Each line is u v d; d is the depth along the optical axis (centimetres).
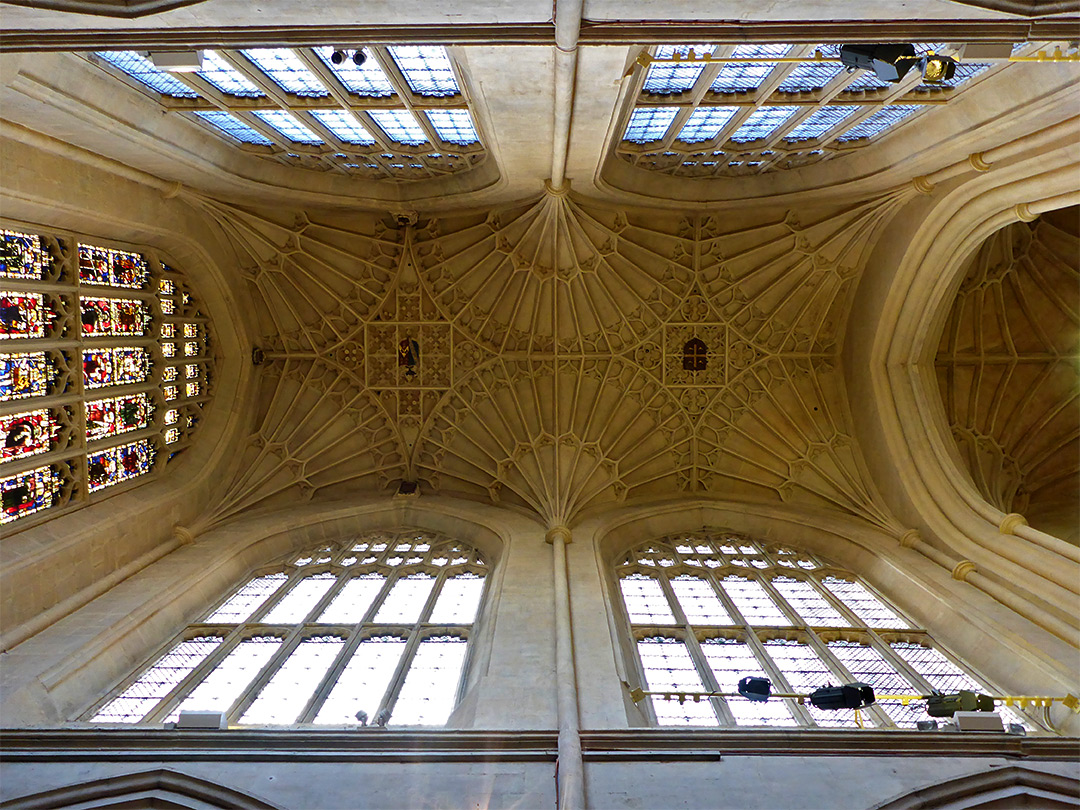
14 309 1055
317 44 621
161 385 1423
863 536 1483
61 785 679
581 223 1532
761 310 1689
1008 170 1092
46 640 996
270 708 960
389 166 1459
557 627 1029
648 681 1020
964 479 1414
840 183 1381
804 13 561
